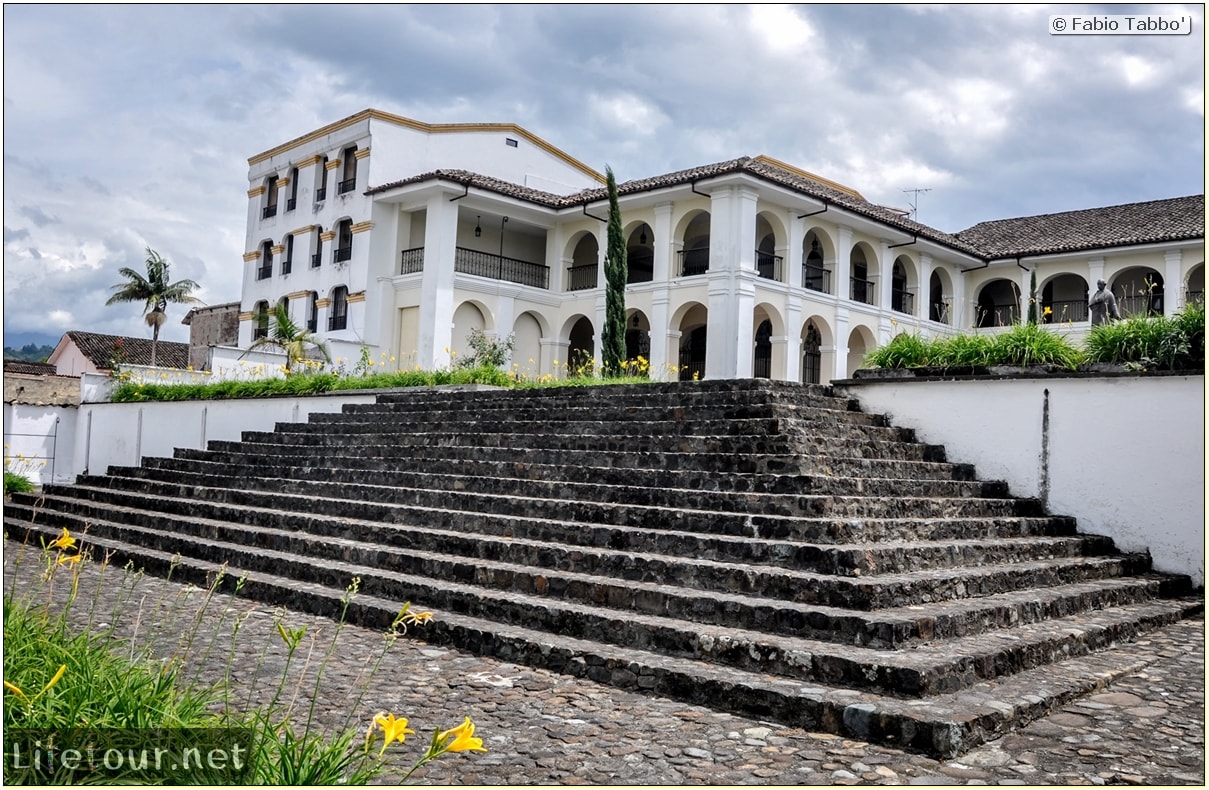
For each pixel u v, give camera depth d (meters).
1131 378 8.43
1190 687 5.14
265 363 22.89
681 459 8.36
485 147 29.23
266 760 3.41
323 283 28.25
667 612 5.89
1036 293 28.34
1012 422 9.14
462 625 6.13
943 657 4.80
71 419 22.47
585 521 7.80
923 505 7.60
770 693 4.64
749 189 23.61
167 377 21.81
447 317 25.25
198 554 9.38
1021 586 6.70
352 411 14.34
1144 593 7.42
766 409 8.82
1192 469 8.05
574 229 27.78
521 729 4.45
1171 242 26.02
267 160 31.50
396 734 2.90
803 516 6.80
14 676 3.82
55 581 8.23
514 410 11.52
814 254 29.02
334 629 6.66
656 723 4.56
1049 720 4.55
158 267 38.28
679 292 24.70
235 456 13.39
